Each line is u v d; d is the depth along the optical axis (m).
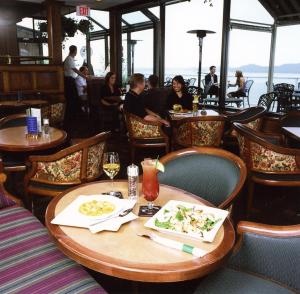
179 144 4.25
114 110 6.59
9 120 3.81
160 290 2.12
